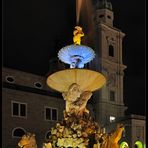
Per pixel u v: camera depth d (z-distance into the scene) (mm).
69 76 13094
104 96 50688
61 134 12453
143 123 45312
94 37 54656
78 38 14664
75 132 12328
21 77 45000
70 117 12820
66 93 13578
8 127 38500
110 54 54406
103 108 49812
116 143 11375
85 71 12898
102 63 52125
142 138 44688
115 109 51438
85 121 12766
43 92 43500
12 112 39531
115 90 52688
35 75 46750
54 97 43875
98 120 48938
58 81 13492
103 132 12773
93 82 13516
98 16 55719
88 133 12539
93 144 12328
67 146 12266
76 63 13820
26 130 40062
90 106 49594
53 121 42969
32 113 41281
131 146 43531
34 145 12680
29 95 41625
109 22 56188
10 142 38156
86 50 13555
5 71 43594
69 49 13531
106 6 56312
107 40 54469
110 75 52781
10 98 39781
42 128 41656
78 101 13094
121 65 54594
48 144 12703
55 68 48344
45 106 42812
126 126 44906
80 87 13469
